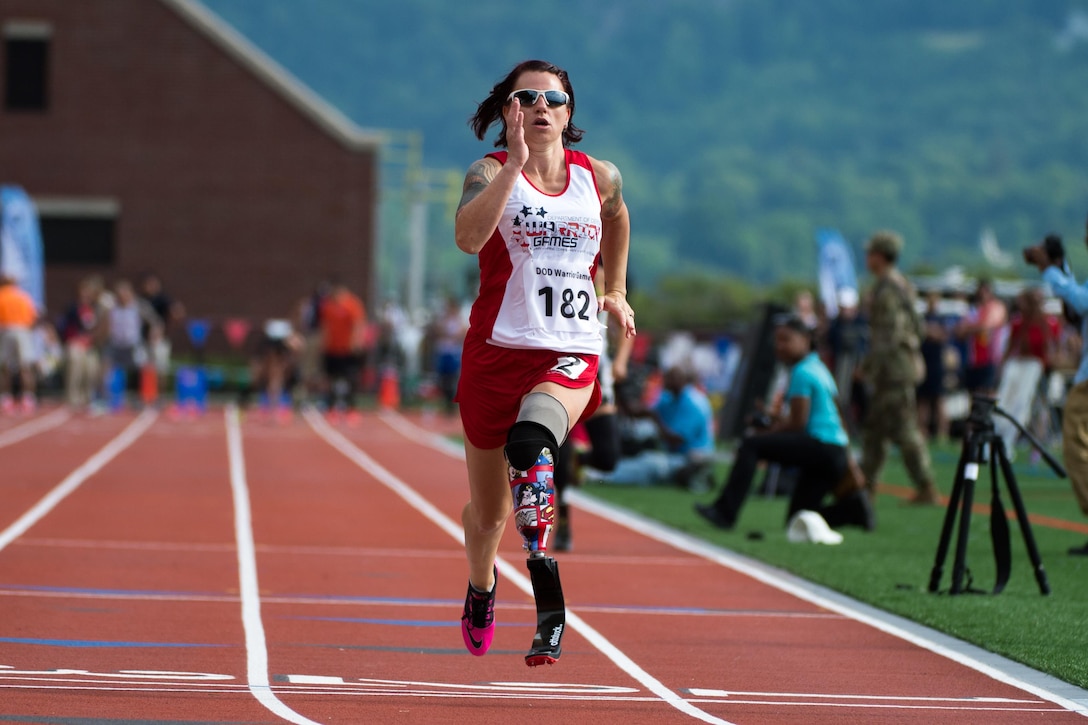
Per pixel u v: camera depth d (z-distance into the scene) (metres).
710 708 15.98
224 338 112.88
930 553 29.44
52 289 113.06
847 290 58.75
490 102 15.36
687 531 32.97
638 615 22.39
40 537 29.03
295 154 114.19
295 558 27.50
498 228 14.65
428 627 20.94
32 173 112.88
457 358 82.62
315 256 114.31
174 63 113.62
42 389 85.44
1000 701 16.61
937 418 57.81
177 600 22.45
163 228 113.56
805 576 26.34
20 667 16.98
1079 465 28.50
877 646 20.05
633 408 45.00
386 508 36.56
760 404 35.22
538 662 13.62
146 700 15.38
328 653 18.73
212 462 48.12
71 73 113.06
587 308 14.81
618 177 15.28
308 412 79.75
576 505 38.81
